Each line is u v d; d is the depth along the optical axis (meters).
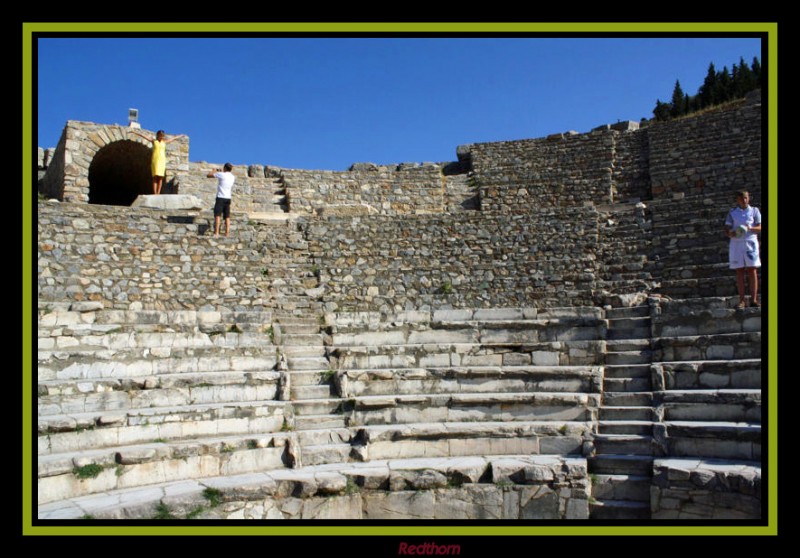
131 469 9.44
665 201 21.56
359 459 10.95
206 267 17.42
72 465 8.94
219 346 12.94
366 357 13.18
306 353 13.34
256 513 9.45
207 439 10.52
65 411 10.20
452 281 19.53
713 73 51.53
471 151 28.75
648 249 19.66
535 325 13.64
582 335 13.41
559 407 11.77
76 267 15.73
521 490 10.22
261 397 11.95
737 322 12.15
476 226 20.72
